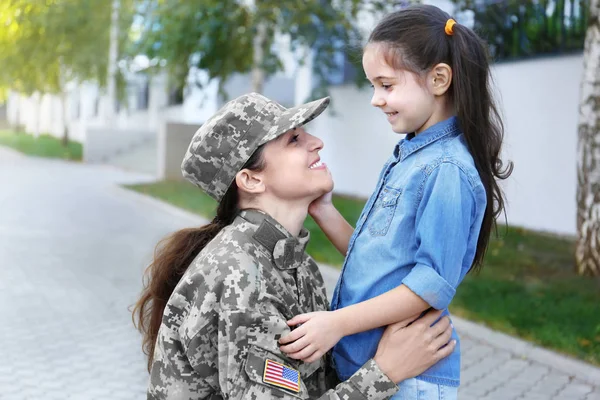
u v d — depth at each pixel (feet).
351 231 6.42
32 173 65.21
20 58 80.02
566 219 27.07
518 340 16.52
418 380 5.47
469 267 5.72
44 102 147.23
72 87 125.59
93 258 26.61
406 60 5.46
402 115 5.60
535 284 20.59
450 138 5.62
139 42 41.78
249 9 38.63
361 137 40.37
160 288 5.98
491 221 5.77
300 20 33.58
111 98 82.48
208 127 5.50
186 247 5.95
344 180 42.09
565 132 26.99
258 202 5.60
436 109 5.67
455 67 5.48
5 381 13.99
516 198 29.04
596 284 20.33
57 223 35.29
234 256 5.26
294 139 5.59
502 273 21.89
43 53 76.69
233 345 5.02
